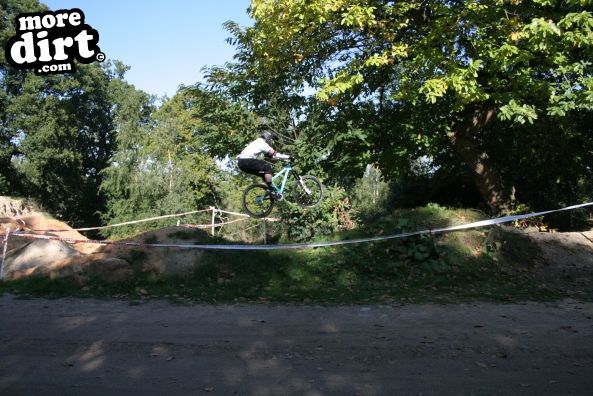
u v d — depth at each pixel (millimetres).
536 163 16750
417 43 13102
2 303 8938
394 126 14930
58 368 5824
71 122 46000
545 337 6418
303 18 12680
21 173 42438
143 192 34219
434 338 6496
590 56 12117
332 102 13500
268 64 14227
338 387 5129
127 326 7398
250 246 10219
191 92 15055
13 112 40625
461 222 11508
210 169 33406
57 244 12016
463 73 11734
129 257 10727
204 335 6898
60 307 8617
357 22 12320
